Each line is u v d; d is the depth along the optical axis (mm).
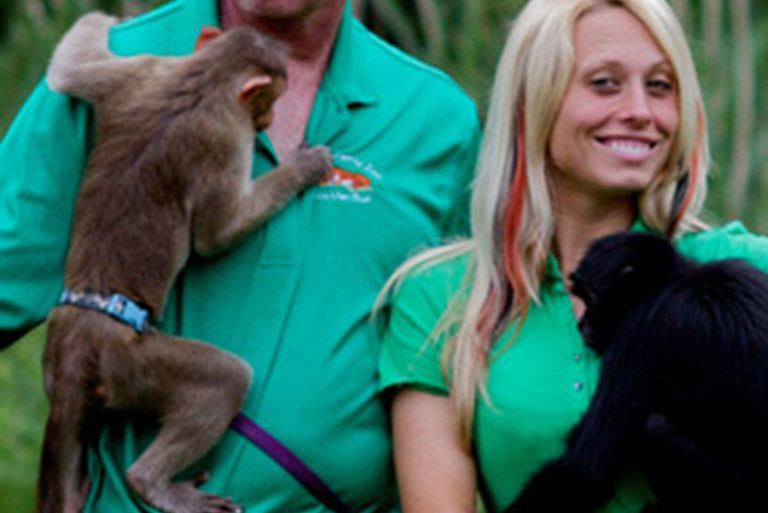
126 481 9062
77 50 9500
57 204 9359
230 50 9359
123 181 9219
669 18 8617
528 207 8773
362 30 9977
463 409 8688
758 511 8383
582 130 8609
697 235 9039
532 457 8562
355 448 9227
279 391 9141
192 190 9172
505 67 8859
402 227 9453
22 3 18656
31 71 18422
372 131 9539
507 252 8766
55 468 9086
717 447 8383
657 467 8391
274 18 9453
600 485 8391
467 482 8766
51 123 9352
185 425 9000
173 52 9734
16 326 9414
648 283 8570
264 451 9094
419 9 18531
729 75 18406
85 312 9102
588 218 8914
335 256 9320
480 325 8719
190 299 9258
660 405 8445
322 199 9344
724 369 8359
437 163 9719
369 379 9266
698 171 8898
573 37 8609
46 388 9211
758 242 8961
